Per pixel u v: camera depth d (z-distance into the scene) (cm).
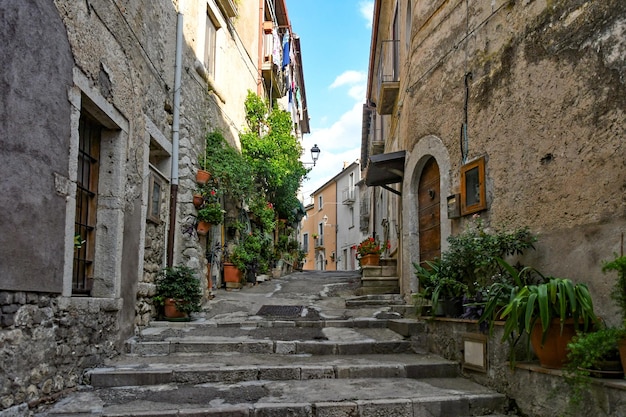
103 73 448
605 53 370
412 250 730
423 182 726
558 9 428
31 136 328
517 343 391
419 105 713
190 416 338
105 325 459
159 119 646
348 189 3041
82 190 466
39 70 337
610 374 297
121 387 405
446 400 377
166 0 670
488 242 472
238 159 883
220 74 927
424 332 552
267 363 463
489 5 541
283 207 1438
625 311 305
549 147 429
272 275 1303
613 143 358
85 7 409
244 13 1138
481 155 539
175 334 552
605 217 362
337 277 1298
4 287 298
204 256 764
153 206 624
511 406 384
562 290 329
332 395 385
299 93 2508
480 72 552
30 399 328
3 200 300
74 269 447
